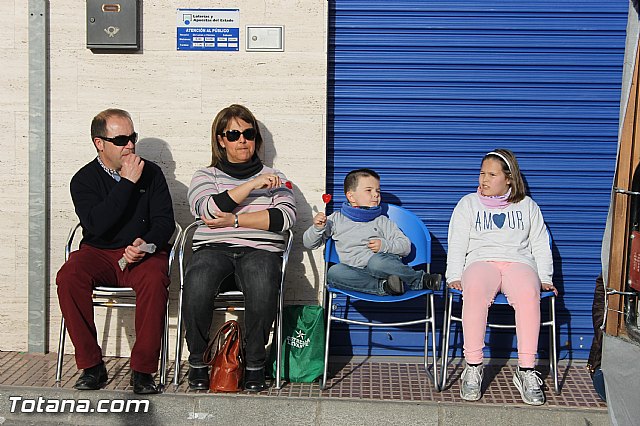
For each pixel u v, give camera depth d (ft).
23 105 18.61
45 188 18.63
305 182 18.72
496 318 19.39
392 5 18.95
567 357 19.33
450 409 15.93
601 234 19.16
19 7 18.48
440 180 19.25
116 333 18.95
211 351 17.84
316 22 18.48
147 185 17.65
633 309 15.65
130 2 18.26
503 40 18.99
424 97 19.13
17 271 18.85
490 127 19.19
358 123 19.19
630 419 14.94
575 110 19.08
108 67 18.60
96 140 17.21
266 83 18.57
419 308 19.39
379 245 17.69
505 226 17.74
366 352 19.35
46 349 18.99
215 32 18.51
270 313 16.53
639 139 15.76
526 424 15.89
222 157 17.93
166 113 18.65
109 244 17.22
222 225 17.08
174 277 18.89
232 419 16.15
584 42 18.94
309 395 16.44
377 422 15.98
